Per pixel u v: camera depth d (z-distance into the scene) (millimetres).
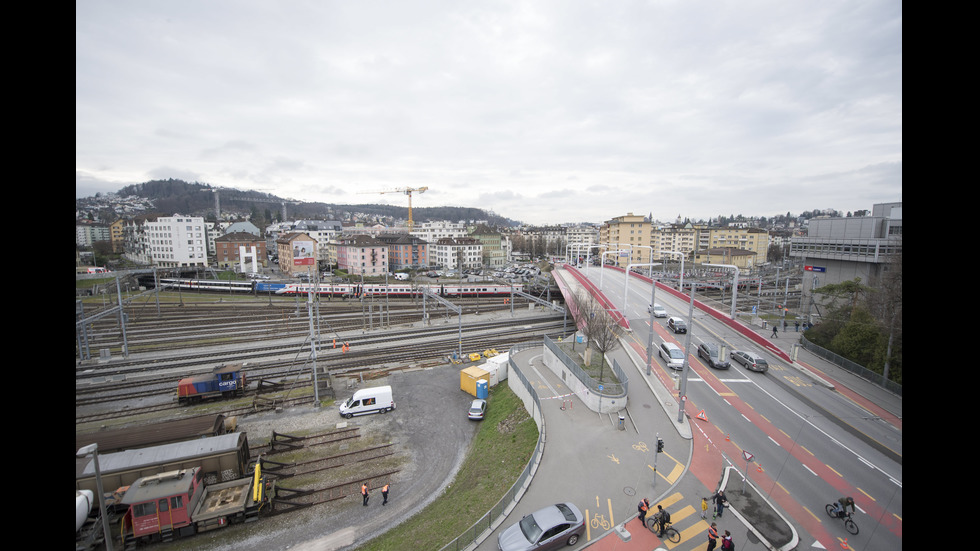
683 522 18000
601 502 19453
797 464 22109
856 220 54750
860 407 28797
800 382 33062
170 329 62406
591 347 40312
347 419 35344
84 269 86188
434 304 83688
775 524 17812
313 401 38406
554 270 95812
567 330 64875
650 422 26781
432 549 19016
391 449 30922
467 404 38250
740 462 22328
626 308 54094
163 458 24156
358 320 69125
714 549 16172
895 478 21016
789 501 19219
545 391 33125
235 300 83250
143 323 65125
